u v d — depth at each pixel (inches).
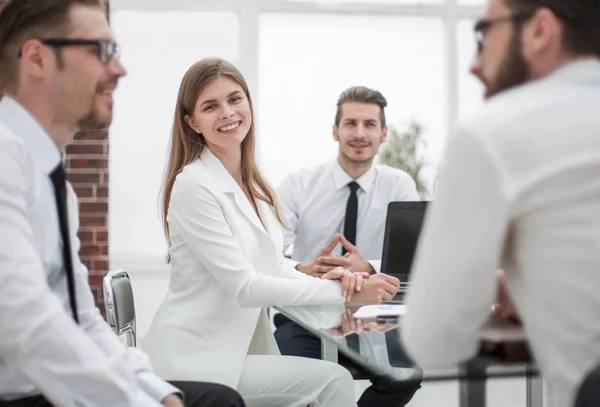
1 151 47.9
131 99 198.8
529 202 39.4
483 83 45.4
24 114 51.9
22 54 51.2
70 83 51.8
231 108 84.0
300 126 205.5
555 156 39.0
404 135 206.8
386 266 98.0
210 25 200.8
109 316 83.2
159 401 52.7
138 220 199.5
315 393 76.9
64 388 45.4
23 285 44.8
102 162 167.6
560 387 40.3
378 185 130.0
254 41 201.2
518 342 46.1
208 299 79.1
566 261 39.1
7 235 45.6
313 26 205.2
